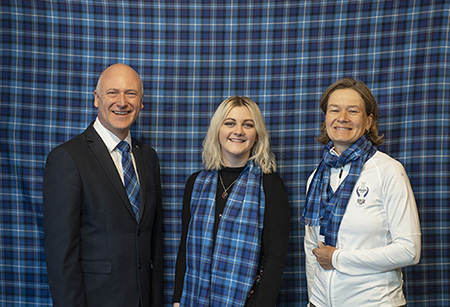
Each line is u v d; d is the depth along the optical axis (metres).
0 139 2.30
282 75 2.36
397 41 2.28
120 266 1.82
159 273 2.10
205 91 2.38
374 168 1.69
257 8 2.35
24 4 2.29
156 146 2.39
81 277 1.77
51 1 2.32
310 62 2.34
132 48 2.37
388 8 2.28
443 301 2.30
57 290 1.72
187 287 1.92
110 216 1.82
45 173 1.82
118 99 1.88
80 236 1.80
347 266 1.65
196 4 2.36
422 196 2.29
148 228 1.97
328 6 2.32
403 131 2.30
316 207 1.85
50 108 2.34
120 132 1.95
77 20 2.34
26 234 2.32
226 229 1.86
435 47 2.25
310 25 2.33
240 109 1.91
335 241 1.71
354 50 2.32
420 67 2.27
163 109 2.39
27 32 2.31
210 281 1.86
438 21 2.24
